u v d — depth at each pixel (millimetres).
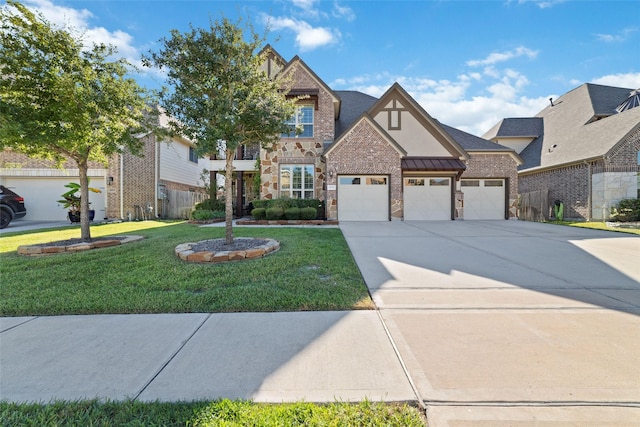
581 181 16656
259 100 7148
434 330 3373
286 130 7703
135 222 15719
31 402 2254
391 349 2961
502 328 3412
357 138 14672
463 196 16484
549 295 4500
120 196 17031
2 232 11305
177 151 22422
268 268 5738
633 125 15195
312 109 15930
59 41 7023
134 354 2908
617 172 15273
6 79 6730
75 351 2971
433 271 5762
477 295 4508
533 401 2221
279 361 2766
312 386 2410
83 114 7090
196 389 2383
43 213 17281
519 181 21766
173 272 5535
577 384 2404
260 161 16078
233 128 6805
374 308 4027
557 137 20312
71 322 3648
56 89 6785
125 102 7859
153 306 4066
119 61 7738
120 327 3500
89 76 7148
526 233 10680
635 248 7938
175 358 2830
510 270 5840
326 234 9883
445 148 16297
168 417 2082
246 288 4684
